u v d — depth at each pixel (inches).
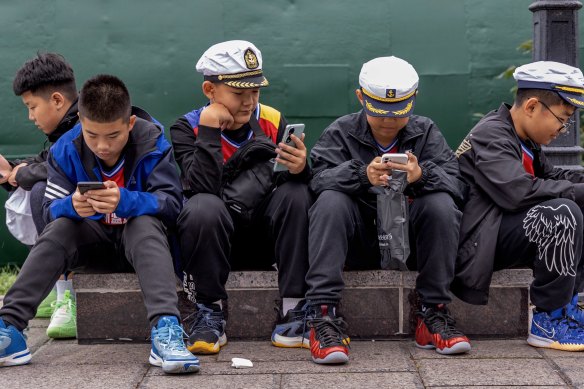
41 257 133.7
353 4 229.1
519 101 147.3
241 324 150.3
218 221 137.3
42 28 226.2
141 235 133.8
